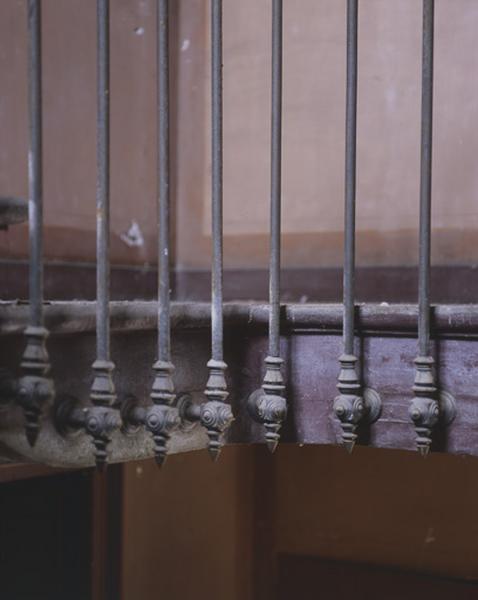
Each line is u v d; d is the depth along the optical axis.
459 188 2.84
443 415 1.66
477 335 1.63
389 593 3.17
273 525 3.36
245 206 3.20
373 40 2.97
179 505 3.45
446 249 2.86
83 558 3.29
